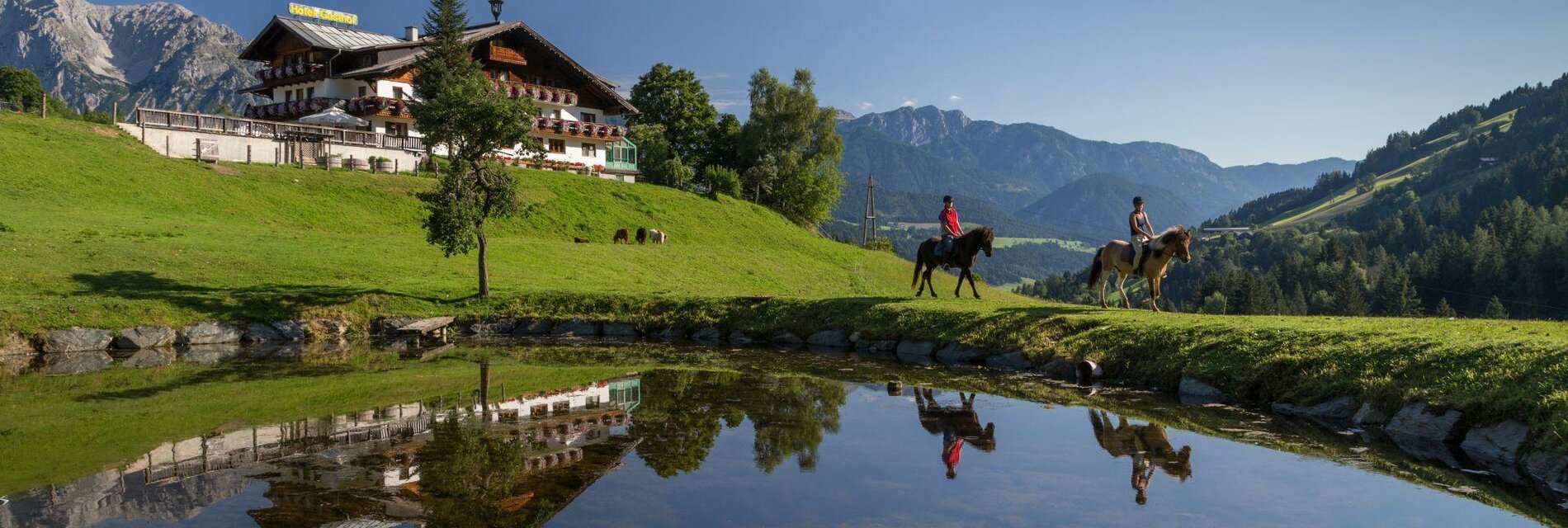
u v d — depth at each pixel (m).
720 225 66.00
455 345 24.91
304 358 21.78
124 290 26.20
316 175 49.56
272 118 70.56
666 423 13.68
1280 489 10.27
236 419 13.73
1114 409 15.21
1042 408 15.36
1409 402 13.27
